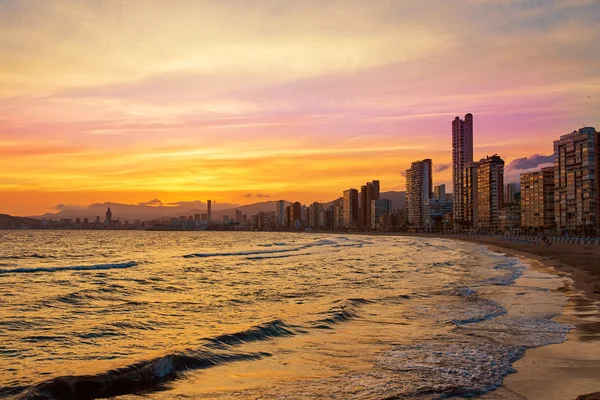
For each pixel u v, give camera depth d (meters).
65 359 14.82
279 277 42.81
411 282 37.91
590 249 88.19
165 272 47.94
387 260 66.94
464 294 29.55
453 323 20.25
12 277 42.34
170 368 13.32
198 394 11.52
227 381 12.57
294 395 11.35
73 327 20.19
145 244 141.25
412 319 21.34
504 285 34.81
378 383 12.22
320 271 48.84
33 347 16.55
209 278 42.00
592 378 12.50
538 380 12.34
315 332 18.61
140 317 22.77
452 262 62.91
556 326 19.30
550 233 189.62
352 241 168.88
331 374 13.12
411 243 154.88
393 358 14.70
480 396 11.18
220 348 15.65
